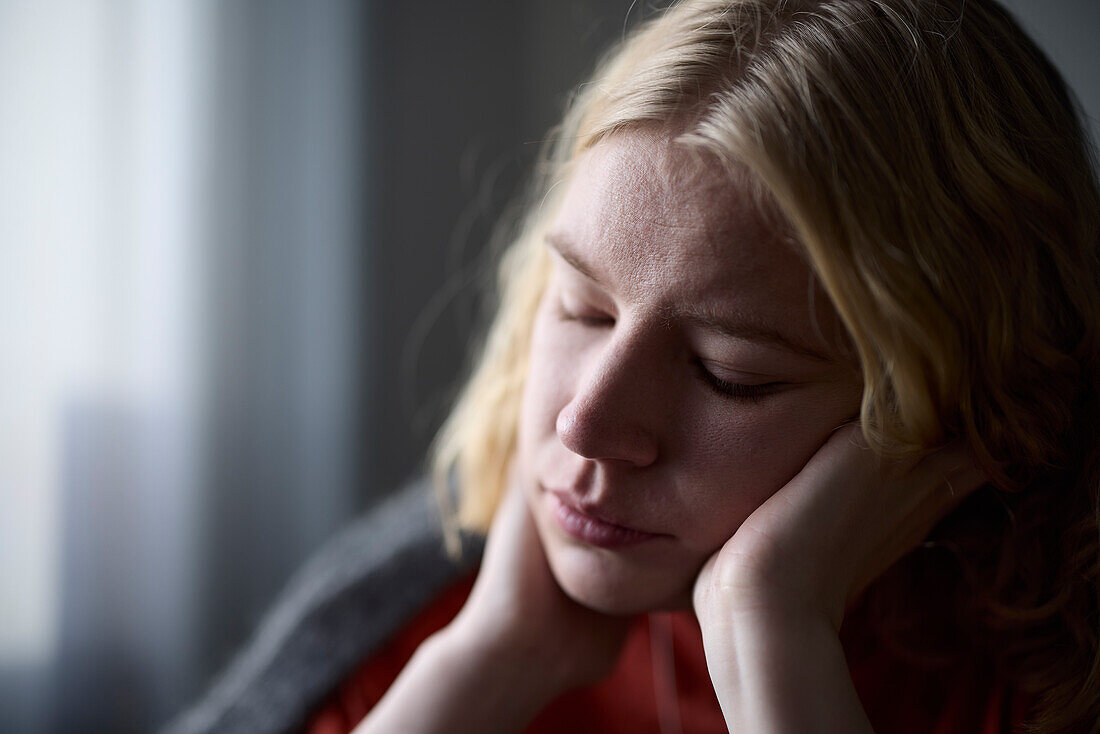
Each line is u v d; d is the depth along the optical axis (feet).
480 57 5.53
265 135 5.03
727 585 1.43
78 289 4.60
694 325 1.37
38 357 4.53
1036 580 1.77
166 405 4.85
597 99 1.64
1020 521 1.75
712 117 1.35
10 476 4.50
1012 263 1.47
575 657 1.91
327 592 2.46
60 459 4.60
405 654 2.37
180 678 4.91
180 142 4.82
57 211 4.53
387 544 2.52
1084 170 1.63
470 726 1.80
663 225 1.34
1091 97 3.59
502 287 2.56
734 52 1.42
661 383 1.42
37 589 4.55
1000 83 1.52
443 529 2.46
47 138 4.49
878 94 1.38
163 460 4.86
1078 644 1.72
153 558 4.85
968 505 1.78
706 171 1.33
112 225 4.66
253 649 2.70
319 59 5.17
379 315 5.49
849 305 1.33
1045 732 1.73
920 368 1.39
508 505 2.06
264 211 5.05
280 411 5.16
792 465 1.48
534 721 2.16
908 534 1.57
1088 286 1.59
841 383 1.43
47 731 4.60
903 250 1.36
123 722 4.80
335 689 2.35
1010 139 1.49
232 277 5.00
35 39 4.45
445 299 5.58
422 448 5.60
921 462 1.52
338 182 5.25
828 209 1.31
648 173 1.36
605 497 1.48
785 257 1.33
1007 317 1.47
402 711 1.80
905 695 1.97
